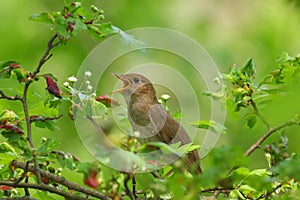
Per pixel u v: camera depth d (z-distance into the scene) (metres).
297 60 10.20
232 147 7.79
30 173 9.45
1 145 8.89
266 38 22.92
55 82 9.34
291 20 22.89
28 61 21.30
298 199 9.21
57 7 22.55
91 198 9.54
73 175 13.24
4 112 9.30
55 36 8.95
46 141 8.68
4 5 22.34
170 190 8.29
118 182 8.00
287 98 10.49
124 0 23.20
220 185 8.70
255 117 10.34
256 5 24.17
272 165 8.77
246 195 9.64
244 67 10.33
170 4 24.12
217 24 24.28
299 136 15.46
